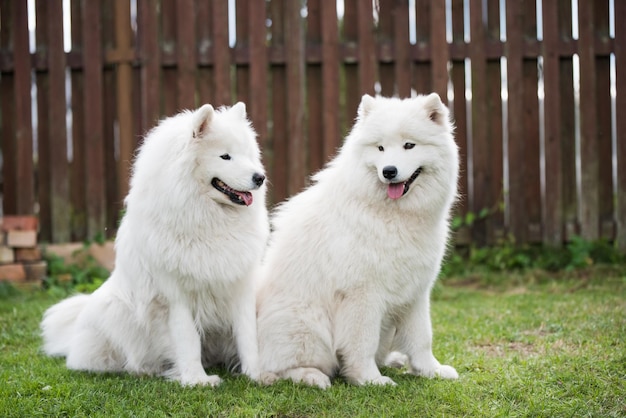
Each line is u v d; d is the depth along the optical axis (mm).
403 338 4289
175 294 4020
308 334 4148
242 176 3930
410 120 4035
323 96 7488
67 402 3660
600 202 7594
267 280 4426
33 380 4023
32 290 7020
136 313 4168
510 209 7547
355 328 4062
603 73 7500
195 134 3855
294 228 4348
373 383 3975
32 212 7617
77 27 7566
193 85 7473
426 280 4133
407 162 3945
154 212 3910
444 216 4238
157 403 3656
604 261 7359
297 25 7410
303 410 3598
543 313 5699
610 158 7547
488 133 7617
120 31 7492
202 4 7461
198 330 4230
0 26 7625
